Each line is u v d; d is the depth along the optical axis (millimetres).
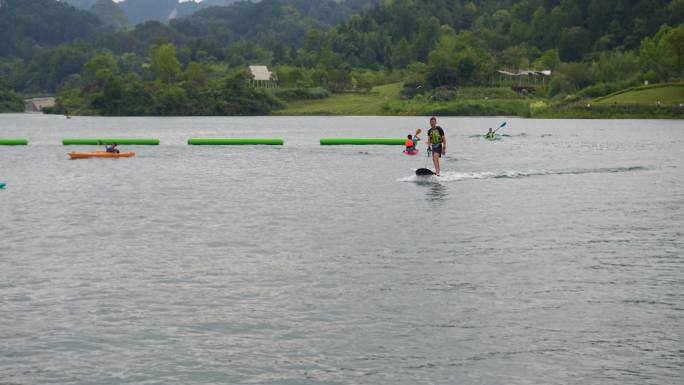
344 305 17875
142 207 33062
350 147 72688
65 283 19906
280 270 21125
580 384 13523
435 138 42469
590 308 17562
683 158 57188
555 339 15625
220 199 35406
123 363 14578
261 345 15414
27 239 25719
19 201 35125
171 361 14656
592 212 30625
